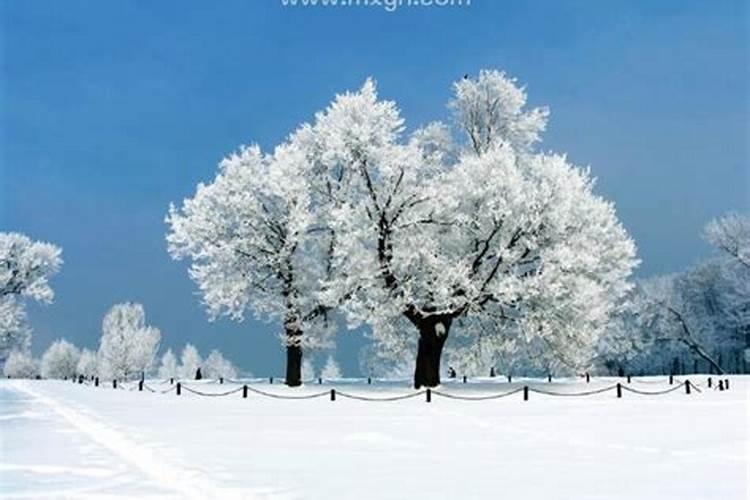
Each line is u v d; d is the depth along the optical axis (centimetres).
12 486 1149
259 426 2080
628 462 1361
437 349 4141
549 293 3922
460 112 4781
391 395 3675
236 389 4050
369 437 1795
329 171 4534
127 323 8850
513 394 3678
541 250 4128
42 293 7488
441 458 1426
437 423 2183
